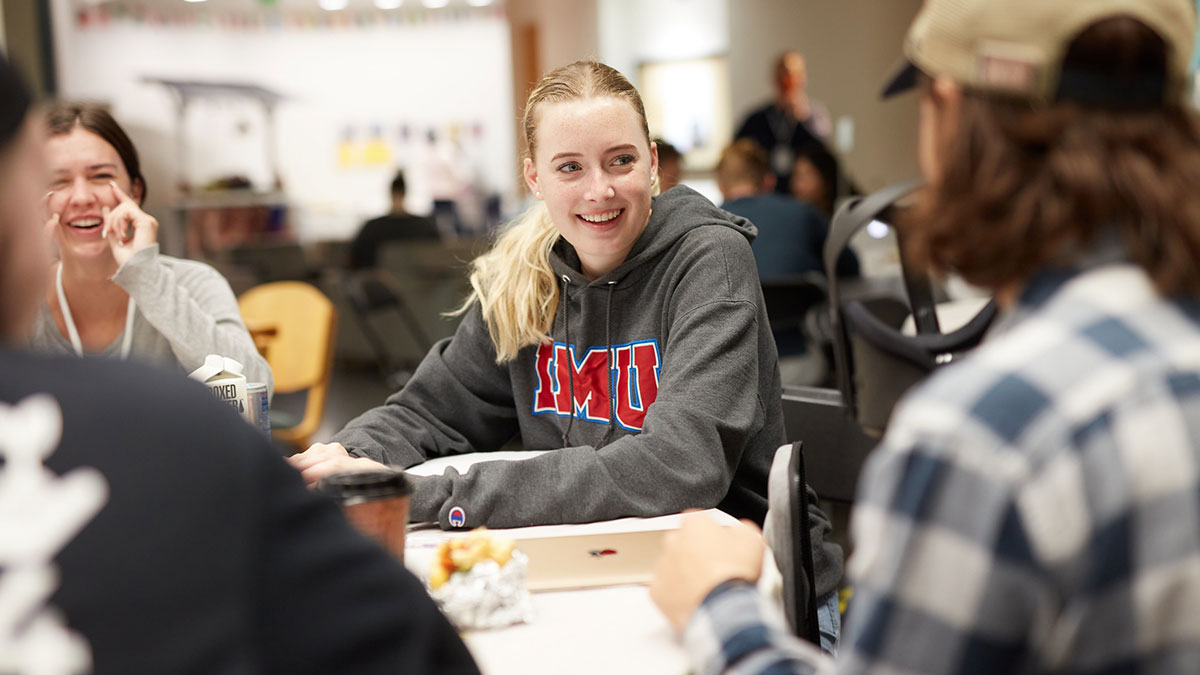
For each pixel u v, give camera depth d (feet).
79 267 5.80
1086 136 2.10
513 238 5.23
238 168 36.01
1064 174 2.08
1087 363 1.98
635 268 4.91
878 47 23.98
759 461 4.88
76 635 1.71
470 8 37.17
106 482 1.79
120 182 5.85
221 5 35.99
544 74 5.11
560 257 5.10
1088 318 2.06
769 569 3.18
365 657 1.97
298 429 10.06
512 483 4.10
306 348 10.19
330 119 37.86
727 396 4.41
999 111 2.16
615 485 4.10
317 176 37.70
